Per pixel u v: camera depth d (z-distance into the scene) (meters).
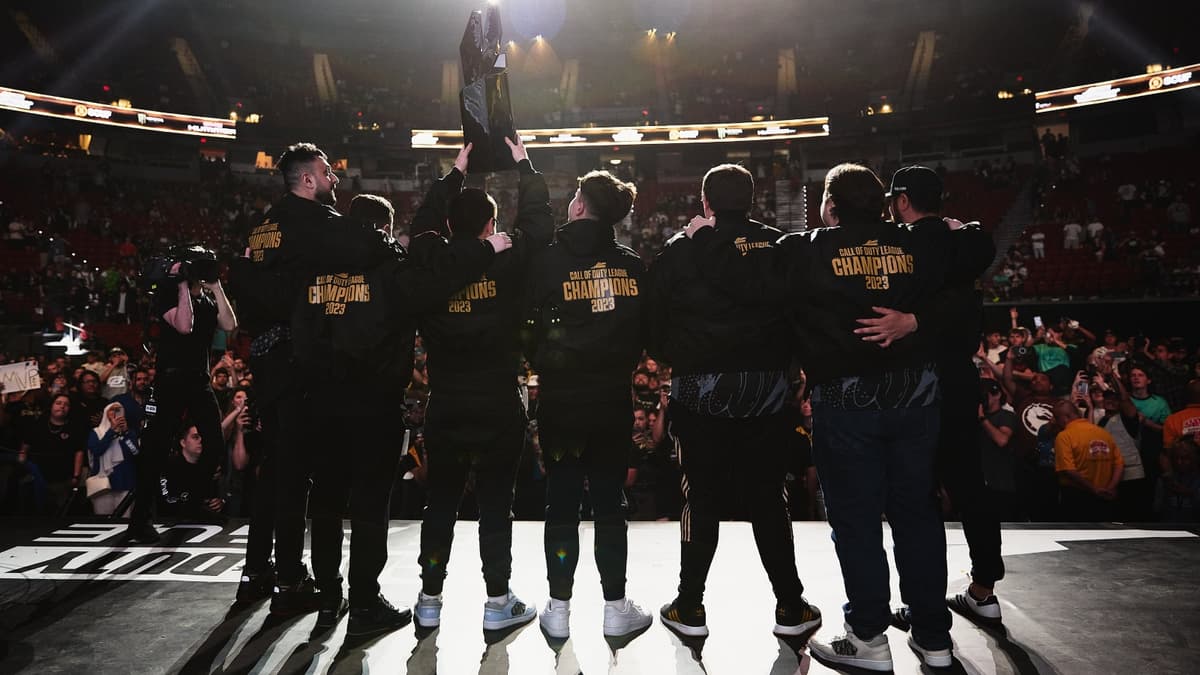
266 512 2.96
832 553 3.51
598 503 2.67
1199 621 2.68
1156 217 18.75
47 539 3.76
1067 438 5.23
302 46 31.77
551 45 33.19
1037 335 8.54
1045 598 2.92
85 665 2.42
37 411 6.07
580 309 2.62
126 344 14.50
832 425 2.41
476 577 3.22
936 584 2.36
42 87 24.62
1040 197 22.28
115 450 5.37
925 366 2.38
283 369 2.83
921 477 2.38
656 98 31.59
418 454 5.29
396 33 32.81
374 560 2.63
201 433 3.79
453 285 2.56
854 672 2.35
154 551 3.58
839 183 2.48
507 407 2.70
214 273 3.74
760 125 27.66
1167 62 25.38
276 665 2.41
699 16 32.44
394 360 2.65
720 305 2.53
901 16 30.47
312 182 2.79
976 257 2.40
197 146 27.27
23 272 15.38
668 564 3.40
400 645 2.55
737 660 2.44
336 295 2.61
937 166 27.28
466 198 2.69
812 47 31.52
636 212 26.45
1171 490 5.24
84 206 20.83
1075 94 24.06
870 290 2.34
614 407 2.64
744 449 2.60
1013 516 5.25
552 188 28.77
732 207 2.59
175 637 2.63
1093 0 26.59
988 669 2.34
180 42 28.89
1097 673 2.31
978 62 29.22
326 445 2.66
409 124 30.80
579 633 2.65
